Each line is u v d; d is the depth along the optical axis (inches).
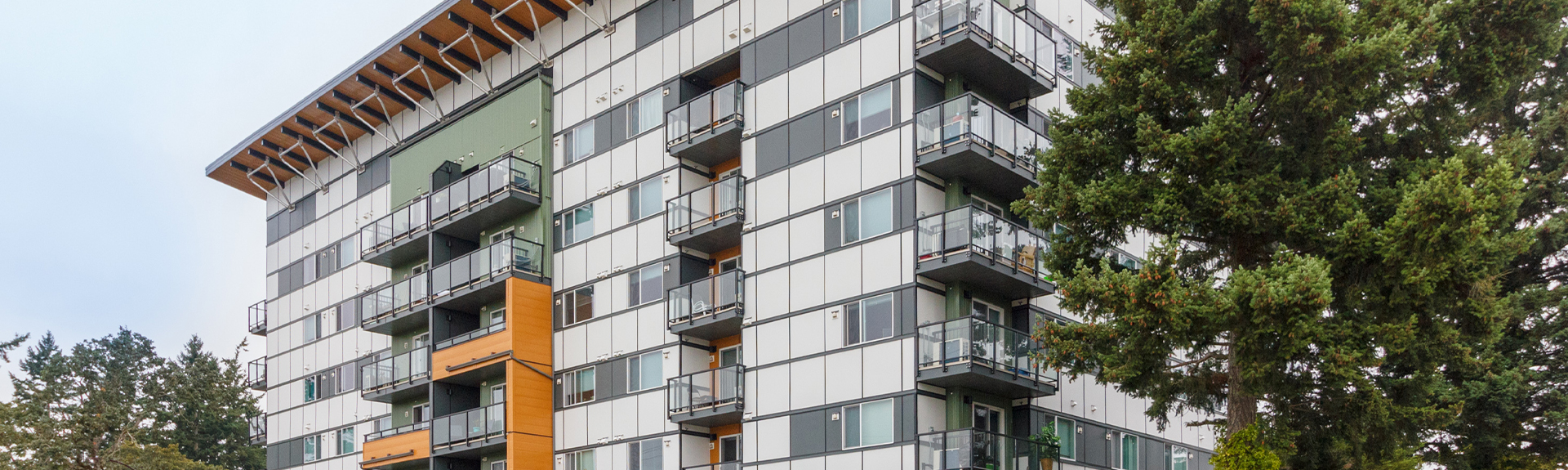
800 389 1139.3
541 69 1526.8
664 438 1266.0
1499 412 1082.7
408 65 1646.2
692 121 1291.8
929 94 1128.8
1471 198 737.6
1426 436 1097.4
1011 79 1170.6
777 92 1233.4
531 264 1437.0
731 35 1298.0
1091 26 1355.8
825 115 1183.6
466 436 1423.5
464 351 1455.5
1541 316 1115.9
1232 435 861.8
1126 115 874.8
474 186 1488.7
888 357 1077.8
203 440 2878.9
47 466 2151.8
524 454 1366.9
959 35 1083.3
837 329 1123.9
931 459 1026.7
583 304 1406.3
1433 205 751.1
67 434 2272.4
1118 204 861.8
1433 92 905.5
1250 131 830.5
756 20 1274.6
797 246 1176.2
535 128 1488.7
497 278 1422.2
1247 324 788.0
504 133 1535.4
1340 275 824.3
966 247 1043.3
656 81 1374.3
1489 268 814.5
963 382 1062.4
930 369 1043.9
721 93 1272.1
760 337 1186.6
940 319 1093.1
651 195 1349.7
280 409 1937.7
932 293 1089.4
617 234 1380.4
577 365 1396.4
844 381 1106.7
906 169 1100.5
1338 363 780.6
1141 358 825.5
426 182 1637.6
